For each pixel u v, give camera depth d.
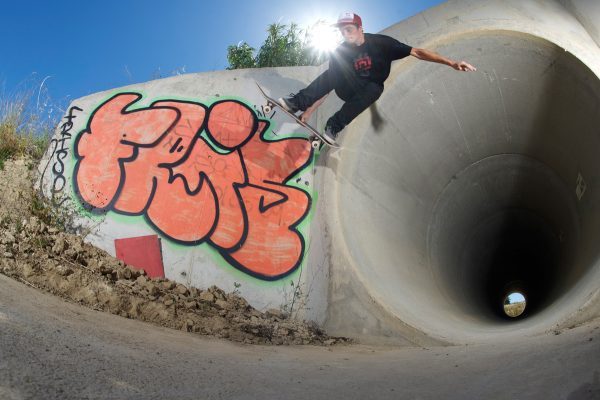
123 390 3.24
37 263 6.01
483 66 7.68
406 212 8.41
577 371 3.55
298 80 8.61
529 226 9.38
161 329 5.65
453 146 8.45
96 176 8.01
